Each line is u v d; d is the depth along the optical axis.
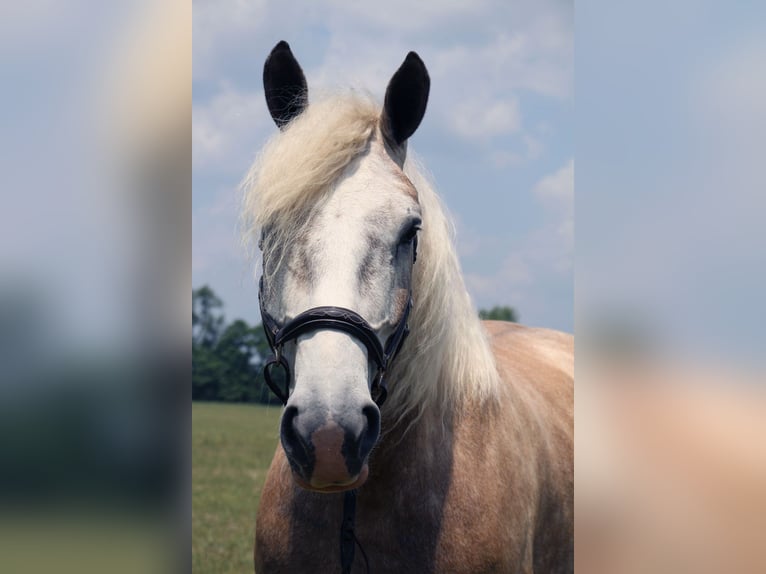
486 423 2.21
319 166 1.85
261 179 1.92
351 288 1.72
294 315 1.74
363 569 2.02
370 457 2.01
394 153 2.11
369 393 1.67
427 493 2.03
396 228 1.85
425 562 1.99
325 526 2.04
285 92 2.19
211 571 4.65
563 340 3.96
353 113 2.04
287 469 2.18
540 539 2.50
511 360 3.08
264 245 1.91
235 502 7.23
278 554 2.11
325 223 1.80
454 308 2.21
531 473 2.35
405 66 2.09
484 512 2.06
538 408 2.72
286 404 1.75
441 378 2.15
